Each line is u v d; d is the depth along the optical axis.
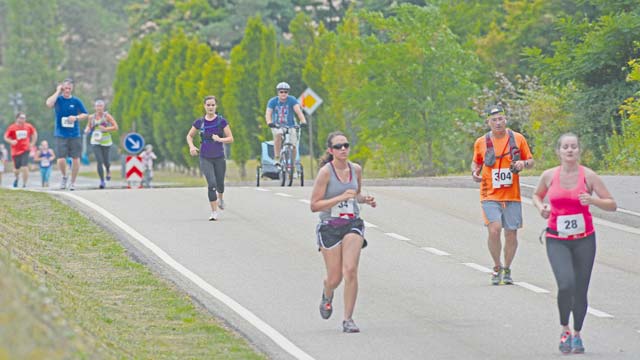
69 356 18.55
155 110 172.75
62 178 58.03
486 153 32.69
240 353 24.83
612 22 86.00
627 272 35.00
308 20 127.62
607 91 87.69
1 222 40.56
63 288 29.86
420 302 30.72
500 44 119.56
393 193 53.72
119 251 37.75
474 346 25.92
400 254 37.84
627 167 75.06
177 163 165.00
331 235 27.09
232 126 134.50
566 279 24.92
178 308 29.64
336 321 28.47
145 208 48.03
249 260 36.38
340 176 26.89
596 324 28.16
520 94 103.31
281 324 28.08
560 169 25.45
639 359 24.59
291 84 126.00
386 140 104.00
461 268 35.56
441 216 46.16
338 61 114.62
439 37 104.56
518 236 41.56
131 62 192.00
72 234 40.69
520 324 28.17
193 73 153.12
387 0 160.38
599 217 45.72
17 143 76.44
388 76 104.31
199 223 43.81
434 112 103.12
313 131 121.69
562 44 91.75
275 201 50.69
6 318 17.09
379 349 25.59
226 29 188.75
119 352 23.17
